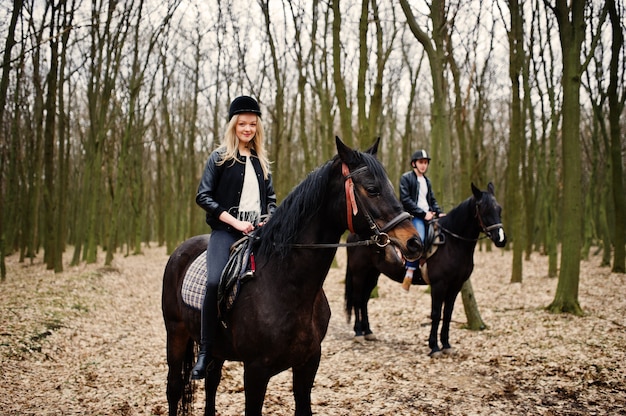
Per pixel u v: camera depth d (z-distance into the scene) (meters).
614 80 10.72
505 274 13.57
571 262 7.61
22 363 5.45
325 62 14.12
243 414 4.12
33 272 12.95
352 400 4.47
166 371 5.46
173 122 23.25
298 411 2.80
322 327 2.84
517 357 5.59
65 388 4.80
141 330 7.75
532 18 13.20
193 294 3.02
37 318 7.24
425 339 6.82
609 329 6.43
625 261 12.12
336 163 2.65
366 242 2.49
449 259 5.96
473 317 7.16
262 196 3.08
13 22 8.24
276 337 2.56
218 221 2.99
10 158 15.85
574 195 7.55
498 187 21.75
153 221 34.53
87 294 9.89
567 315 7.39
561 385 4.65
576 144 7.49
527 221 16.62
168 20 15.19
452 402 4.38
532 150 16.62
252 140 3.10
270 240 2.71
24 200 15.91
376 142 2.85
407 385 4.88
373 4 10.77
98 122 14.89
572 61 7.44
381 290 11.37
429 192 6.76
